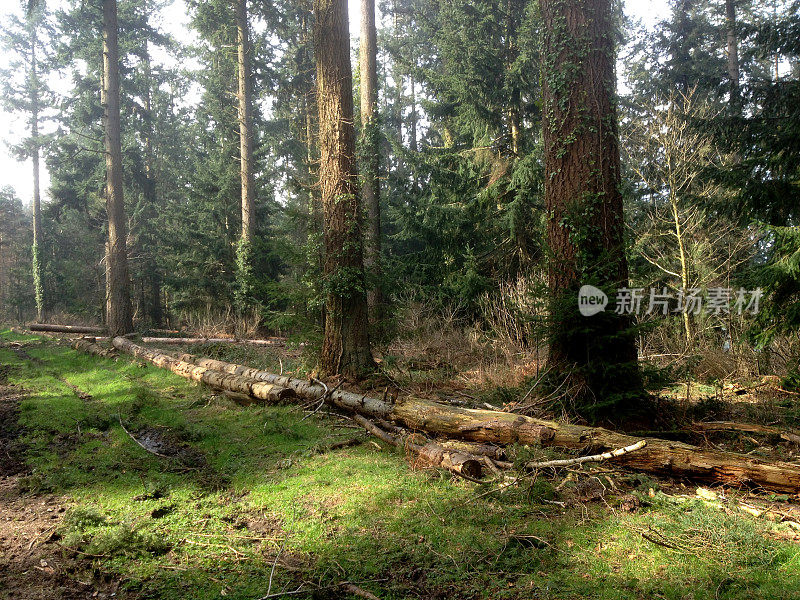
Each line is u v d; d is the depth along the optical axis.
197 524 4.04
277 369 10.87
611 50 6.27
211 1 19.62
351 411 7.23
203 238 22.72
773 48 11.91
